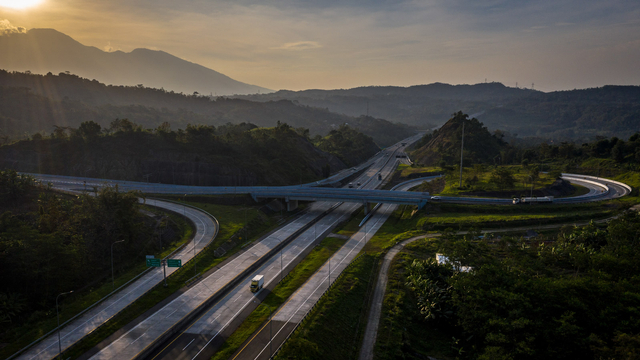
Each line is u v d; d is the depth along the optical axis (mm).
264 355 68312
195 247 119375
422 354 72938
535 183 186000
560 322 61250
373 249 124000
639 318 59281
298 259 116312
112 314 80438
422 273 92188
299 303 87688
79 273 94938
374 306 89375
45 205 116000
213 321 80125
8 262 82312
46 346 69125
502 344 63594
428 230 136750
